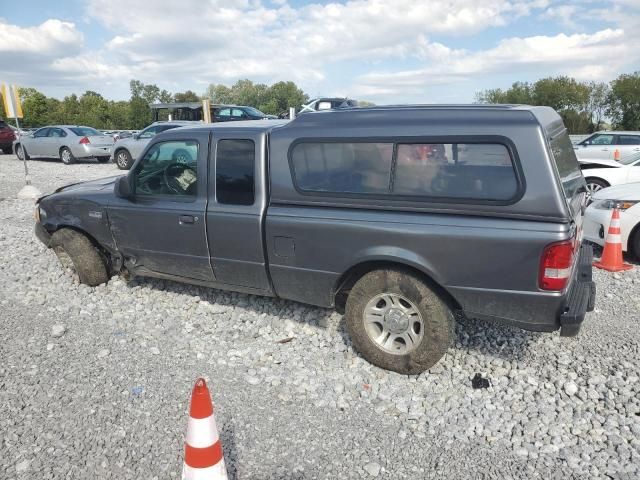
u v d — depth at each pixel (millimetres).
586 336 4426
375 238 3656
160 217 4676
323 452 3033
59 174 16594
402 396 3590
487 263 3352
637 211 6422
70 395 3584
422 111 3617
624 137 15461
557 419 3312
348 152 3756
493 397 3570
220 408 3443
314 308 4949
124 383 3744
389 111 3730
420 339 3697
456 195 3420
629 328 4590
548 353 4129
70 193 5441
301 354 4180
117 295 5430
